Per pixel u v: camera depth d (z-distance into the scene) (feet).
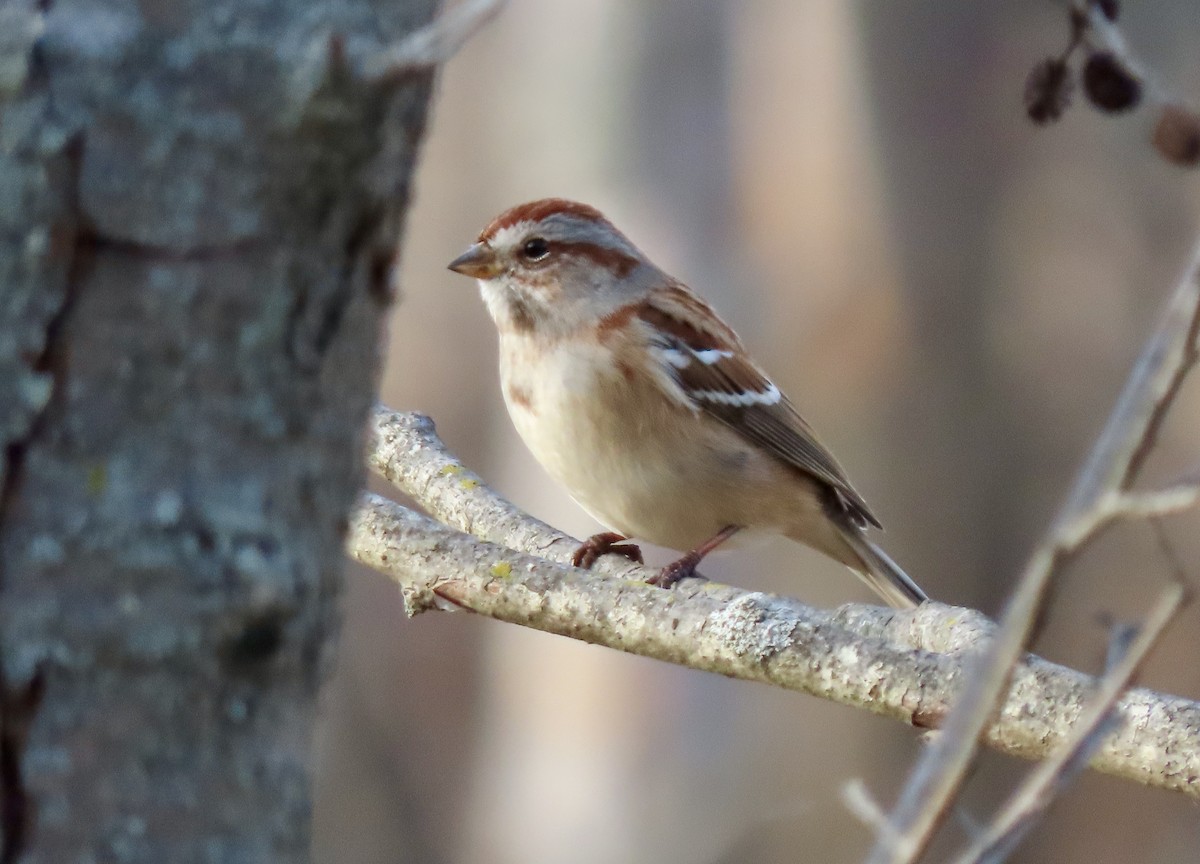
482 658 55.47
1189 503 10.80
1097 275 50.37
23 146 10.44
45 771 10.49
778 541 47.70
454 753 60.18
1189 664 50.96
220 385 10.83
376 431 29.50
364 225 11.30
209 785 10.86
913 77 48.75
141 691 10.68
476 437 59.36
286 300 10.99
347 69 10.68
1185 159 14.85
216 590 10.79
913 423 49.01
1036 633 11.39
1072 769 12.29
